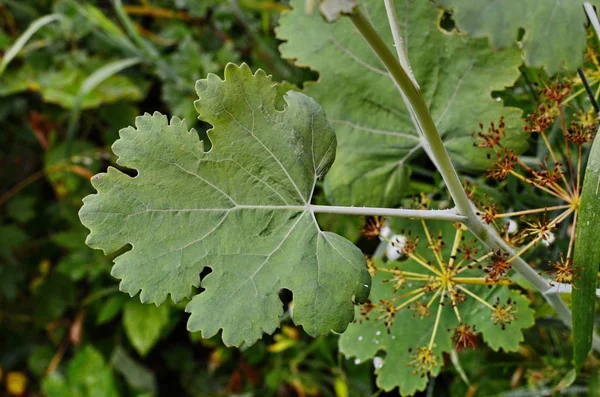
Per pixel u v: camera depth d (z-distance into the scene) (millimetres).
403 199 914
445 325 832
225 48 1326
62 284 1617
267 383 1313
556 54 628
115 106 1509
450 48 837
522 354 998
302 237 709
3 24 1589
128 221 689
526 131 808
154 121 695
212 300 695
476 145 816
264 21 1283
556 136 869
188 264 695
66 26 1473
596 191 706
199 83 692
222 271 699
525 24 622
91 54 1582
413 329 835
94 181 686
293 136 711
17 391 1691
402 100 858
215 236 701
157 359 1622
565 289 757
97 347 1604
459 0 617
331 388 1373
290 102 714
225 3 1342
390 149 864
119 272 686
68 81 1476
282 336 1206
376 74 860
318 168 724
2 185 1650
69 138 1336
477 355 985
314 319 697
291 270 703
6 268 1604
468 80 837
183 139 697
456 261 840
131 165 690
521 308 813
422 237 856
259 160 707
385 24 851
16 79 1500
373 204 867
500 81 831
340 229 1112
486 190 878
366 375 1191
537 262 890
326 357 1252
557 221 749
